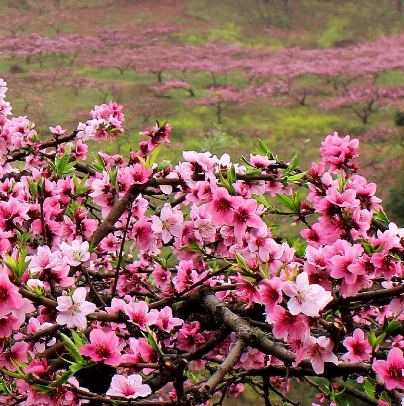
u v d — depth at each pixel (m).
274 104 27.00
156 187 2.67
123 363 1.73
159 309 2.40
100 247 3.02
